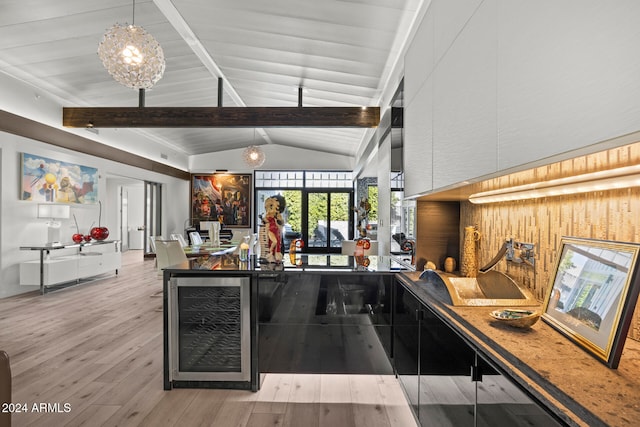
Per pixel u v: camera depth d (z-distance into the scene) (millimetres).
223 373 2424
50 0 3676
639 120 653
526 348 1043
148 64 3121
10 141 5328
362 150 8578
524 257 1787
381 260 2975
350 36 3770
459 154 1570
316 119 5883
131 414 2119
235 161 11914
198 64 5578
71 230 6656
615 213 1191
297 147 11750
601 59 747
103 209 7559
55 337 3486
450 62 1686
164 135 9508
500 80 1196
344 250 5367
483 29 1329
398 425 2014
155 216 10414
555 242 1545
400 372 2307
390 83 4539
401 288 2277
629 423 646
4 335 3543
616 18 705
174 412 2146
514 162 1105
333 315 2434
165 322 2426
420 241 2549
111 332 3639
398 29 3482
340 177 11828
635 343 1086
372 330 2432
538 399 818
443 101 1791
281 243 2818
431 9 2008
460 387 1297
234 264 2670
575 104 827
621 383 815
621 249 997
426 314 1753
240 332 2426
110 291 5672
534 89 996
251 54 4836
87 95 6277
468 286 1901
